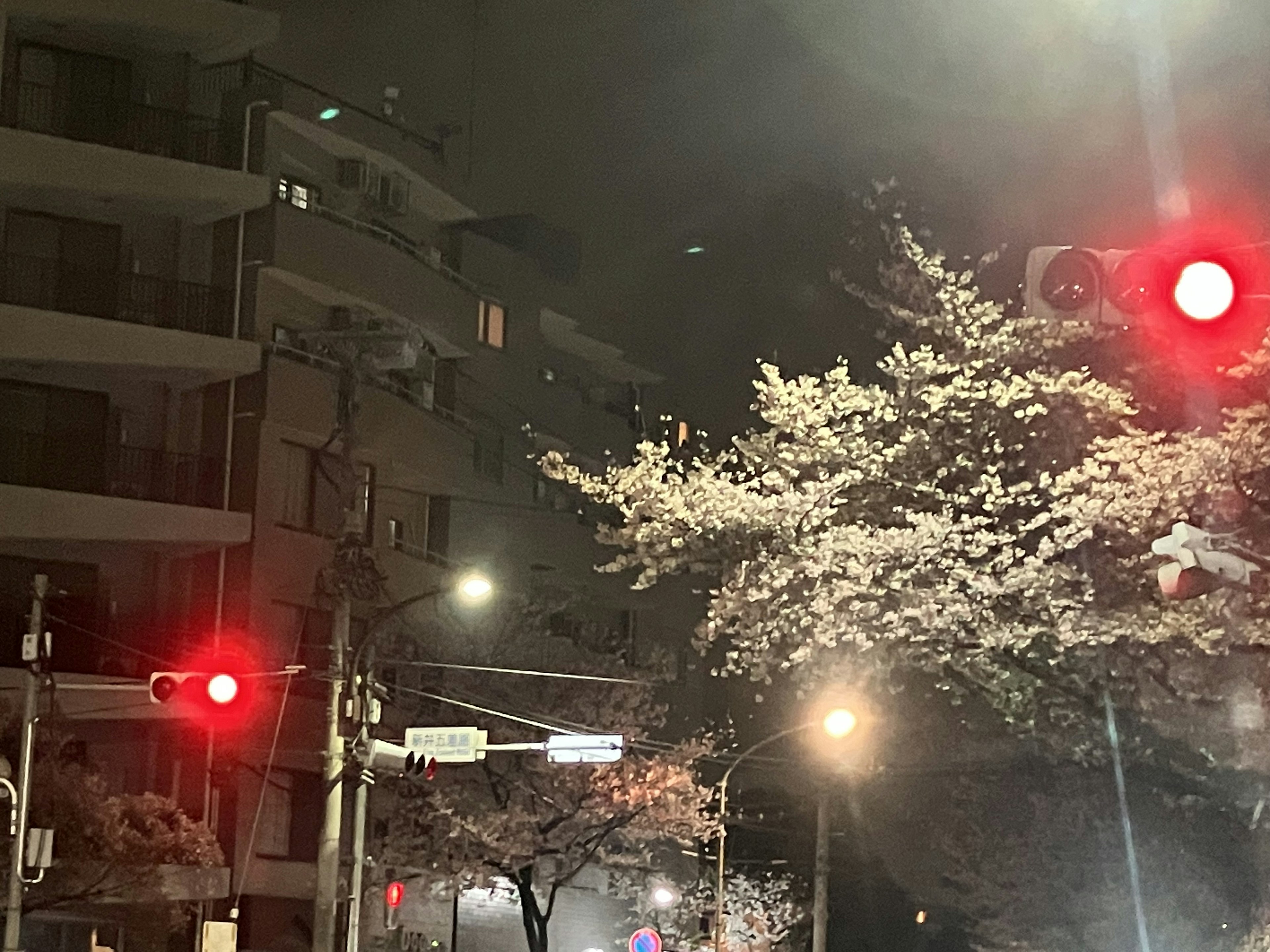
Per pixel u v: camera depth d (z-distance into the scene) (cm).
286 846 2717
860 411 1573
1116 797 1984
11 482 2480
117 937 2450
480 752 1902
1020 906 2230
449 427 3212
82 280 2589
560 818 2981
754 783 4012
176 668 2494
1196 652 1430
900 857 3059
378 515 3044
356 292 2953
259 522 2681
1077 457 1495
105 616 2542
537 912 3025
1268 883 1761
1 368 2489
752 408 1584
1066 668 1539
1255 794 1673
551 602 3366
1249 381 1366
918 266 1566
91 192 2548
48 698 2150
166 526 2503
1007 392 1440
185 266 2741
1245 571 786
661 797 3030
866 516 1525
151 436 2678
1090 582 1389
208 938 1908
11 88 2584
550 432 3809
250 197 2670
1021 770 2212
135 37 2680
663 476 1623
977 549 1407
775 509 1493
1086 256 655
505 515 3509
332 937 1755
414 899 3106
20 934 1916
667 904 3331
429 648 3003
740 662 3744
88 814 1992
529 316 3766
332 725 1800
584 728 2986
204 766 2581
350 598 2058
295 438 2781
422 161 3359
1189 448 1342
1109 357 1493
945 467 1502
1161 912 1959
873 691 1791
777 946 3803
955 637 1450
